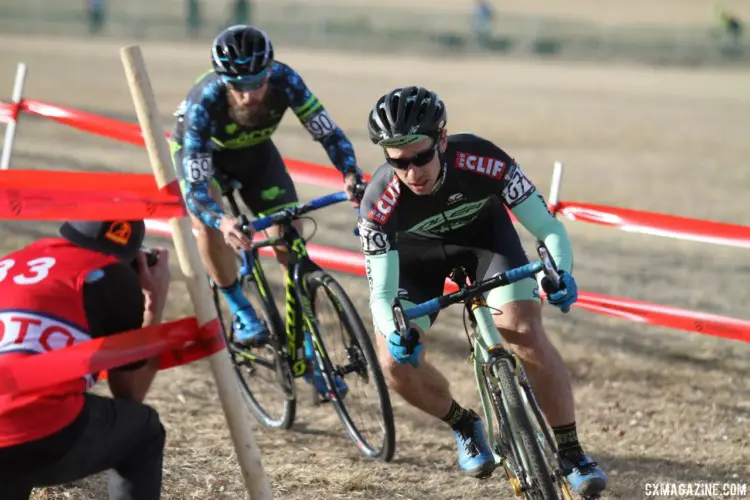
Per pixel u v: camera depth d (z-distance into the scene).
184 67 69.50
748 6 153.75
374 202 10.67
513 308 11.09
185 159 13.34
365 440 13.42
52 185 9.33
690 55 100.75
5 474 7.74
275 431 14.42
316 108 13.84
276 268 22.75
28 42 84.69
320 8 132.62
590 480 10.77
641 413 15.34
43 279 8.20
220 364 8.72
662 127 52.28
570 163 39.56
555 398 10.96
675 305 21.42
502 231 11.70
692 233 15.00
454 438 14.12
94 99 49.03
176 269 22.03
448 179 10.60
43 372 7.72
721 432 14.58
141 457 8.55
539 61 95.38
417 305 10.62
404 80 69.81
